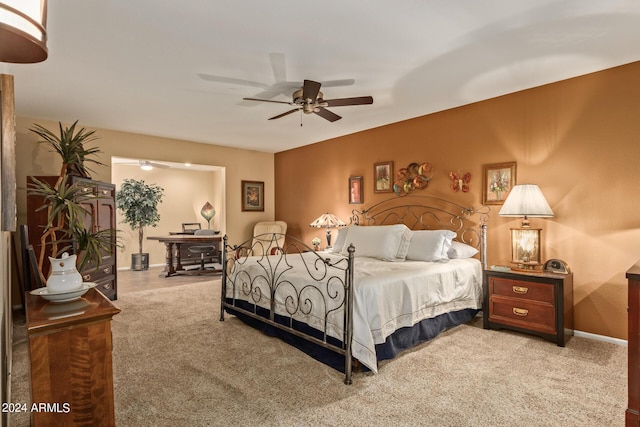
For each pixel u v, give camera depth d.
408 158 4.66
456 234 3.85
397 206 4.80
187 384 2.30
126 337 3.19
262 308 3.34
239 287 3.61
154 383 2.31
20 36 0.69
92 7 2.11
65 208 2.60
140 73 3.10
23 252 2.23
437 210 4.34
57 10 2.13
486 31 2.43
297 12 2.18
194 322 3.64
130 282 5.99
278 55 2.77
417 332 2.90
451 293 3.26
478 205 3.94
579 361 2.64
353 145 5.44
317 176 6.09
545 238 3.43
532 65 2.99
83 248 2.60
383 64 2.95
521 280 3.18
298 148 6.50
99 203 4.36
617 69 3.01
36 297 1.75
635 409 1.62
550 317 3.01
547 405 2.04
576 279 3.23
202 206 8.87
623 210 2.98
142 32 2.41
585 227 3.19
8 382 2.12
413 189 4.60
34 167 4.48
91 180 4.15
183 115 4.39
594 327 3.13
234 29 2.38
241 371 2.49
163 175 8.28
